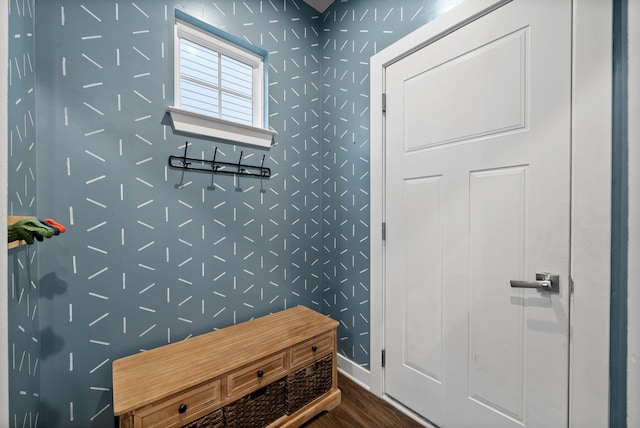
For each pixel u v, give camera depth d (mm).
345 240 1773
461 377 1222
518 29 1034
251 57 1624
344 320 1786
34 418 973
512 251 1066
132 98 1201
